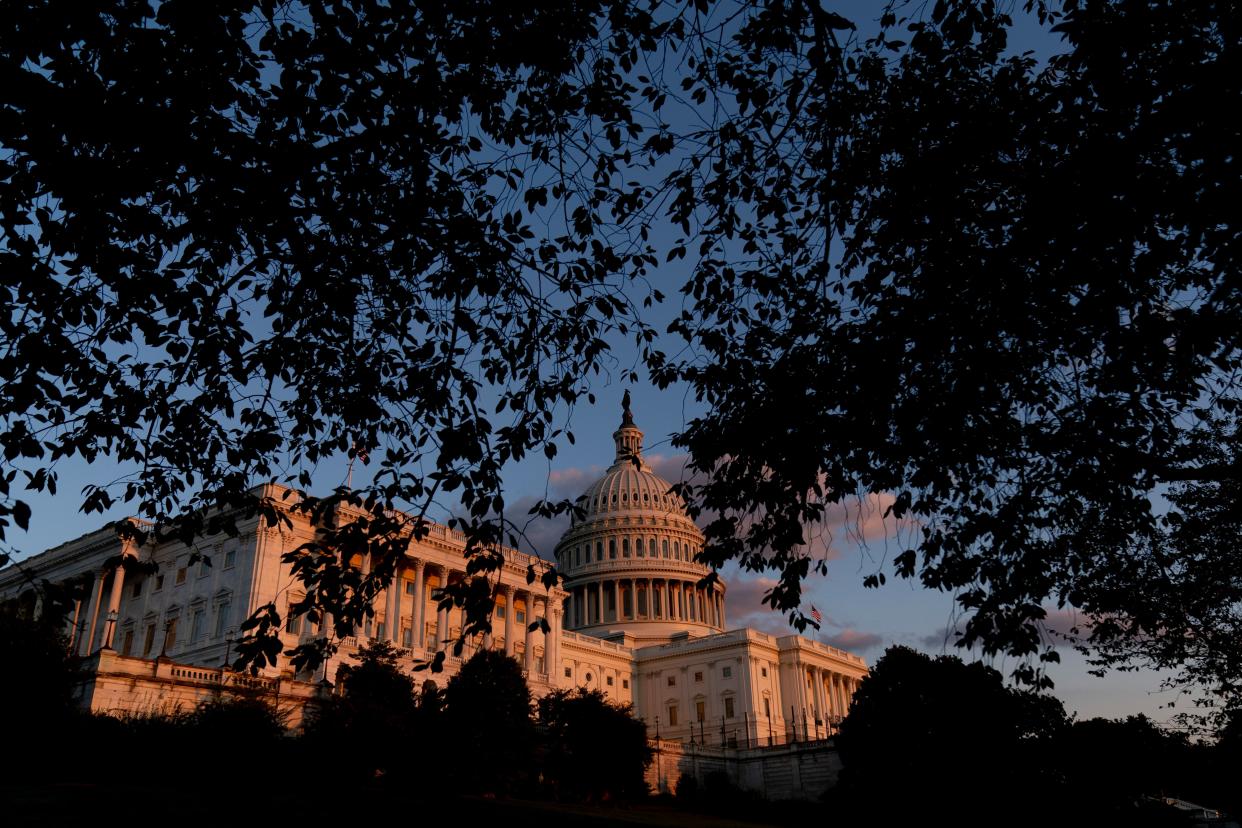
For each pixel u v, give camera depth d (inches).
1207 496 958.4
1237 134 531.2
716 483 840.9
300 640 2913.4
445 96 625.3
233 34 561.6
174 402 716.7
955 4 672.4
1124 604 928.9
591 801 2420.0
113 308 647.8
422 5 595.2
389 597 3339.1
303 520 3068.4
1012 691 2300.7
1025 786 2198.6
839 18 584.4
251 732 1644.9
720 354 844.0
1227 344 616.4
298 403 752.3
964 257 697.6
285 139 584.4
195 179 593.0
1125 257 635.5
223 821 1187.3
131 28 541.0
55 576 3432.6
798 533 797.2
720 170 756.0
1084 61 602.2
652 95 708.0
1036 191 620.4
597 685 5142.7
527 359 748.6
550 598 4092.0
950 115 694.5
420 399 727.1
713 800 3201.3
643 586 6166.3
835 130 691.4
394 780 1814.7
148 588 3324.3
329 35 571.2
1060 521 825.5
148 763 1544.0
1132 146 557.6
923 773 2289.6
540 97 698.2
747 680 5088.6
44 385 616.4
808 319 800.3
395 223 645.3
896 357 713.0
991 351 709.3
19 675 1491.1
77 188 528.4
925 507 831.1
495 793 2085.4
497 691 2133.4
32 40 513.0
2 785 1299.2
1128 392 730.2
